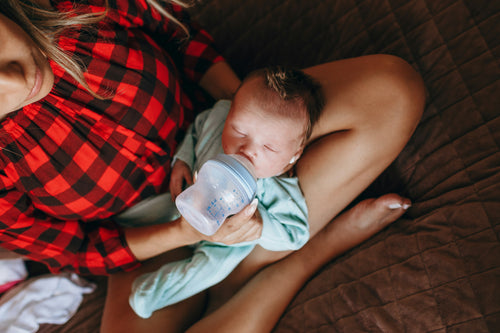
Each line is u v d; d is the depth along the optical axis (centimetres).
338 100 86
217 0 140
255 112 76
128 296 98
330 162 87
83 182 86
